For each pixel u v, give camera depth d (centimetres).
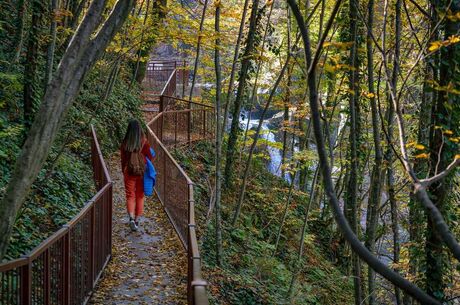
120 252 747
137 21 1341
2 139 884
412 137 1234
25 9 1124
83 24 415
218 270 927
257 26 1567
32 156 406
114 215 912
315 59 261
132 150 809
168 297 614
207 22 1794
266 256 1234
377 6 1334
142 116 1923
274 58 1773
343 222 244
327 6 1656
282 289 1093
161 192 1016
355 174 1042
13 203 405
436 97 697
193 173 1472
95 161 1018
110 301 588
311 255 1644
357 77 1025
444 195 694
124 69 2188
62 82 410
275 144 1941
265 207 1636
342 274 1692
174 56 3547
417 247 846
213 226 1174
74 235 510
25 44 1264
